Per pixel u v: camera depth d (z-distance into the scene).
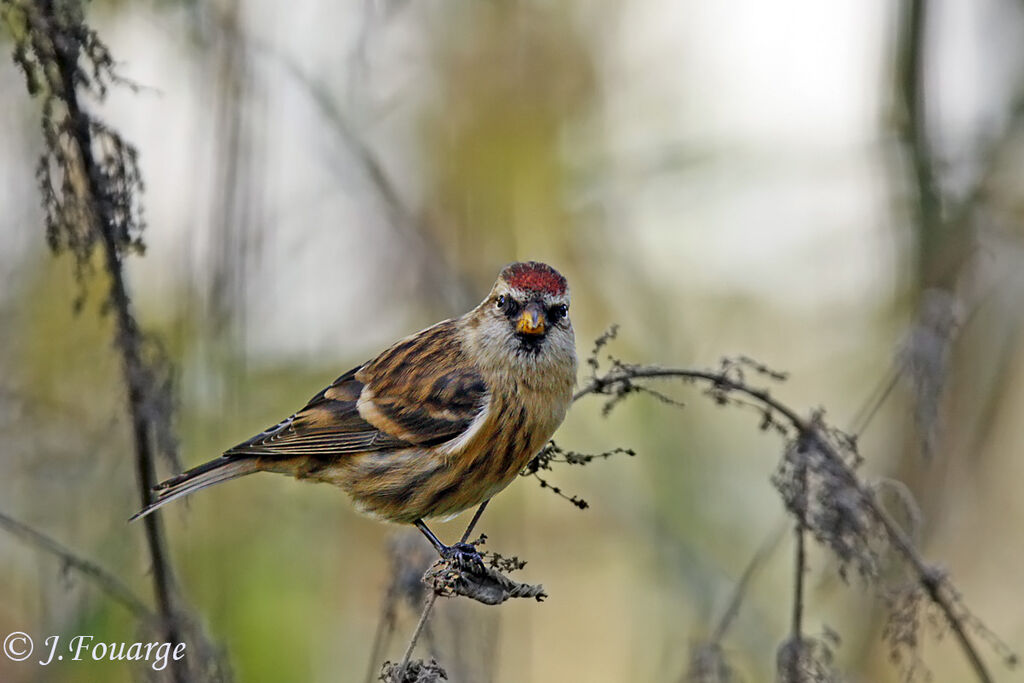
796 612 7.84
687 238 15.55
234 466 8.90
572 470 14.12
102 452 10.52
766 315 15.40
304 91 12.82
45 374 10.93
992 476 14.16
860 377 14.91
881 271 14.49
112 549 10.36
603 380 7.57
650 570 13.83
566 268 15.08
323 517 12.93
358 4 12.86
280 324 13.04
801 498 7.75
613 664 14.12
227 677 7.80
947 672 13.33
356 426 8.92
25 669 10.29
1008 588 13.96
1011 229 14.19
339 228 13.38
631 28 15.40
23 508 10.46
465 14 14.52
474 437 8.68
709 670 8.30
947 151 14.27
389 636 8.54
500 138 14.70
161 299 11.65
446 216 14.59
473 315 9.13
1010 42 14.30
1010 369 14.13
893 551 9.17
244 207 11.28
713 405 14.66
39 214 10.55
